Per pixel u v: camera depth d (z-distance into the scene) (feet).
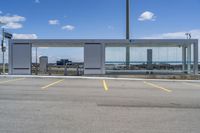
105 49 116.98
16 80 85.10
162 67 122.62
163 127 25.57
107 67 120.16
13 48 116.98
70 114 31.01
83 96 46.80
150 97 46.62
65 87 62.95
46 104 37.83
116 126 25.70
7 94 48.60
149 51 122.21
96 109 34.32
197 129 24.97
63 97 45.21
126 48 122.42
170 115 31.04
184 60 122.83
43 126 25.40
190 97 47.21
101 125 26.02
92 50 115.96
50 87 62.34
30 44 116.67
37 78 96.48
